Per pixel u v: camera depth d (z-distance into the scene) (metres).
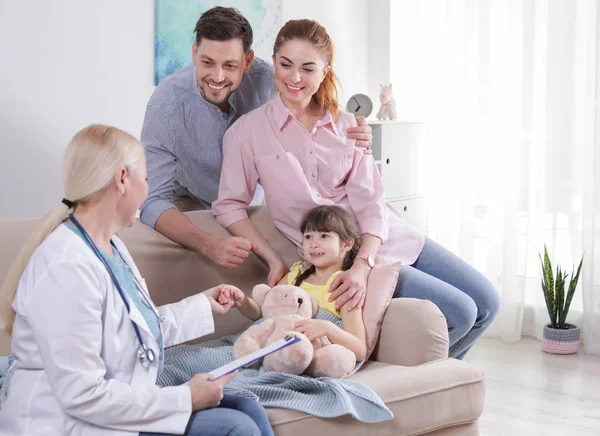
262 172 2.67
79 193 1.71
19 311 1.65
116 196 1.75
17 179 3.41
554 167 4.25
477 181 4.47
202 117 2.75
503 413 3.29
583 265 4.13
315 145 2.67
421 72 4.76
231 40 2.52
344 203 2.72
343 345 2.27
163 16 3.82
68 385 1.59
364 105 4.48
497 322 4.45
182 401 1.71
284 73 2.54
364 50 4.92
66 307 1.60
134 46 3.74
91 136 1.73
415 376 2.20
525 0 4.20
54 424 1.64
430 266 2.82
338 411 1.97
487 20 4.35
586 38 4.10
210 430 1.70
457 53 4.47
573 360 4.03
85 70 3.57
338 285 2.45
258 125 2.67
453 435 2.29
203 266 2.58
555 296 4.14
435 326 2.36
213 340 2.46
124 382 1.72
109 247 1.80
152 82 3.84
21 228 2.32
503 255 4.35
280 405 1.98
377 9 4.88
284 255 2.72
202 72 2.56
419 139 4.52
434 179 4.64
